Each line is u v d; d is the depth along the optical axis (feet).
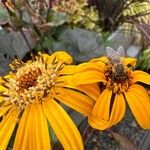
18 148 0.27
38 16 0.68
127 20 0.80
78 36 0.71
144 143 0.42
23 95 0.29
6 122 0.29
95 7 0.85
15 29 0.65
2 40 0.68
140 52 0.82
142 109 0.26
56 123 0.27
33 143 0.27
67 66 0.30
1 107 0.29
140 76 0.28
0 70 0.65
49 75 0.29
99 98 0.27
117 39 0.78
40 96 0.29
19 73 0.31
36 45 0.68
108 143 0.75
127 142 0.38
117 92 0.27
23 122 0.28
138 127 0.77
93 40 0.71
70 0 0.82
